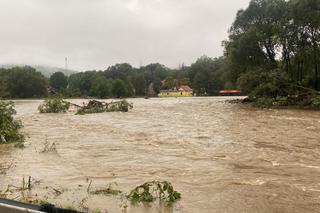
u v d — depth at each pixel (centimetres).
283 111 3419
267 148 1425
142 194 802
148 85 16812
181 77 16362
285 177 981
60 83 15088
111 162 1197
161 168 1103
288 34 4606
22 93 11875
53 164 1177
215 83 13125
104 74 16238
